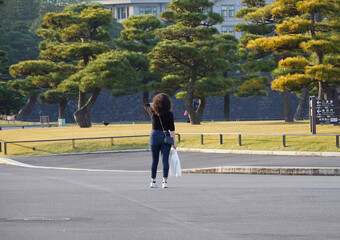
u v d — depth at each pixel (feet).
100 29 219.61
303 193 43.19
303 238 26.30
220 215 33.01
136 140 140.56
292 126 149.18
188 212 34.19
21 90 290.97
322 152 96.84
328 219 31.40
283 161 87.04
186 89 223.92
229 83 205.26
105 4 593.01
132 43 280.31
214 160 97.86
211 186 50.11
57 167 102.78
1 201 39.65
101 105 377.71
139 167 95.86
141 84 279.90
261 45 139.74
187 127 172.55
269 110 378.94
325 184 51.65
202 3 196.95
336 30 146.10
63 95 292.40
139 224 30.17
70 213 33.91
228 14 493.77
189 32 195.11
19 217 32.48
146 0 578.66
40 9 488.02
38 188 49.29
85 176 68.59
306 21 140.46
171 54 191.83
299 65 136.67
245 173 74.49
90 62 196.75
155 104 47.83
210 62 198.90
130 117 378.73
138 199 40.34
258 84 208.23
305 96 244.22
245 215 32.96
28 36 377.71
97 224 30.17
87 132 167.43
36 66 202.69
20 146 143.64
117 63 190.49
